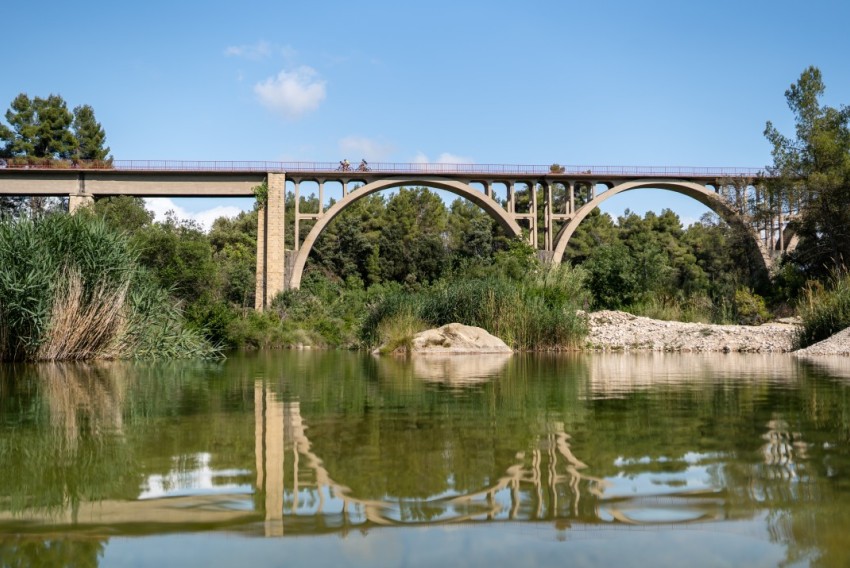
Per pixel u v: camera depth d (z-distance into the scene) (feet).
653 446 11.08
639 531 6.52
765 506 7.34
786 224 147.84
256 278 144.87
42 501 7.75
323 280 172.14
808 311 62.85
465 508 7.37
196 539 6.37
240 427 13.48
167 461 9.98
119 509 7.38
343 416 15.15
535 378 27.86
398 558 5.82
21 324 38.91
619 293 113.09
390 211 210.38
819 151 134.92
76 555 5.93
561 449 10.80
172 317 47.65
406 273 198.18
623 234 215.72
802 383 24.77
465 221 225.56
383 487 8.30
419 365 39.06
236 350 73.36
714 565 5.58
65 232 41.11
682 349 64.80
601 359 47.55
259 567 5.60
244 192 144.56
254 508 7.41
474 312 63.87
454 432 12.71
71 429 13.33
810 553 5.87
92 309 40.63
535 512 7.17
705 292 122.42
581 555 5.86
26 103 186.29
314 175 146.72
